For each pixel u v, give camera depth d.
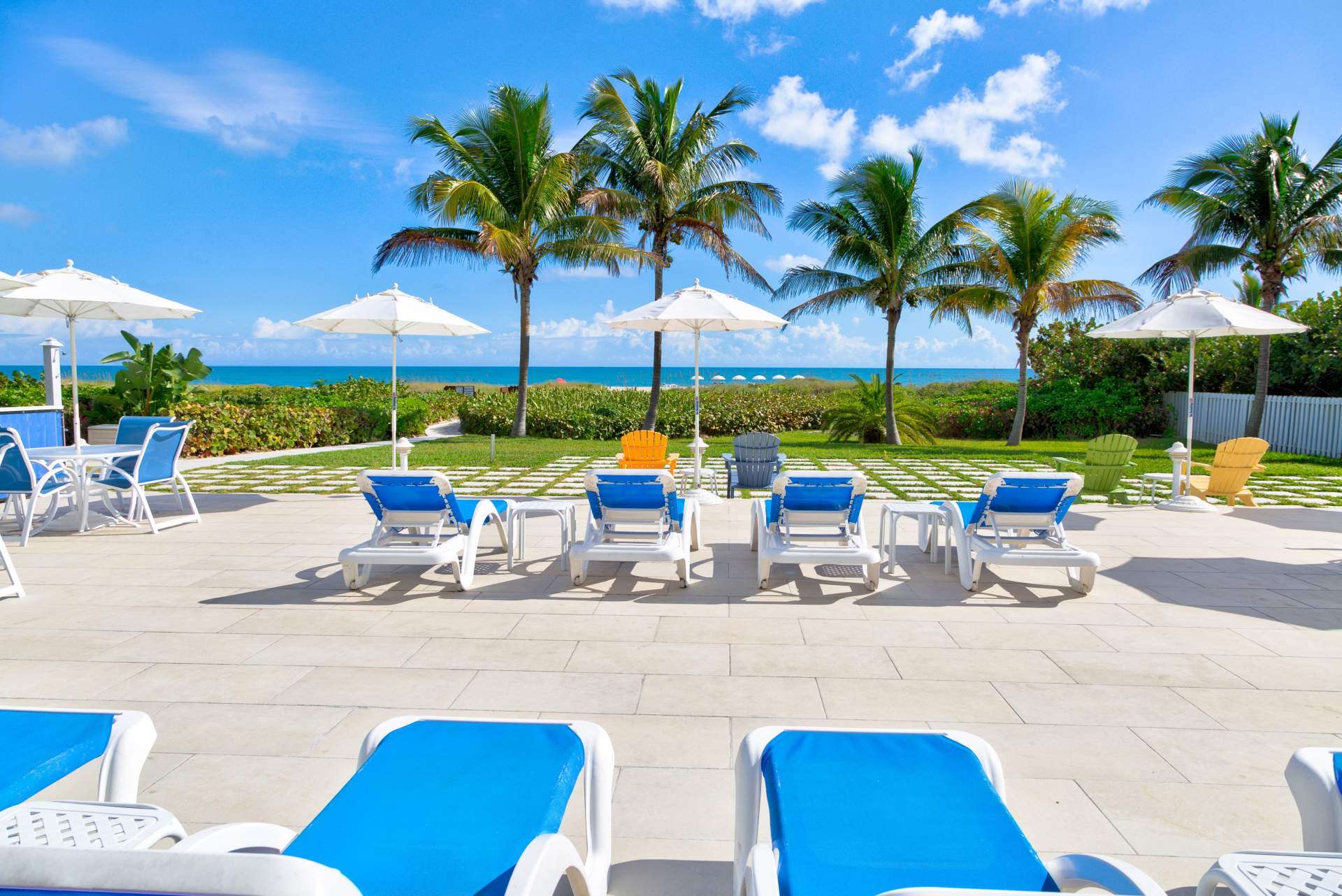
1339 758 1.92
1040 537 5.54
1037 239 17.50
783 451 16.91
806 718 3.27
